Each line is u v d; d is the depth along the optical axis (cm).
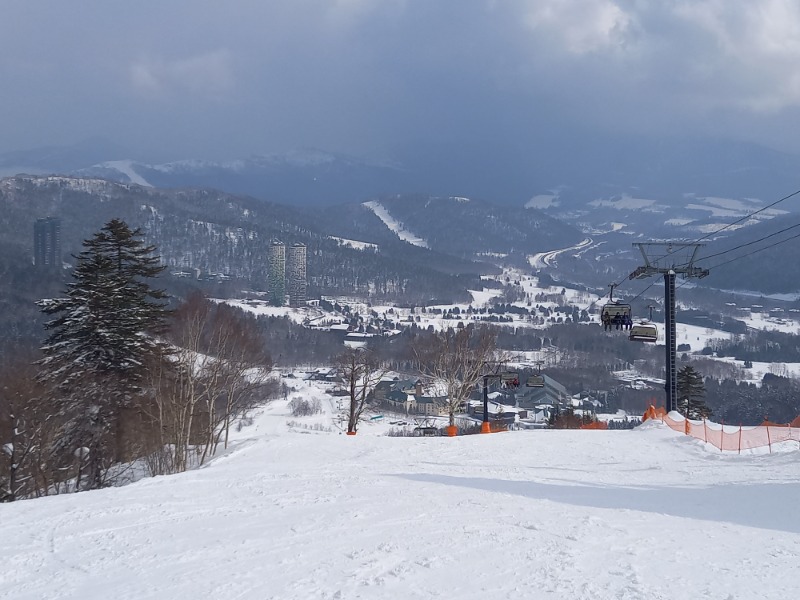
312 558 921
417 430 4859
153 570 875
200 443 3309
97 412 3169
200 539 1016
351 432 4288
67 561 916
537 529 1085
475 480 1593
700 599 769
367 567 880
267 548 969
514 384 3828
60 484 3136
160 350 3294
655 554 950
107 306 3350
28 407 2834
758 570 880
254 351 4353
